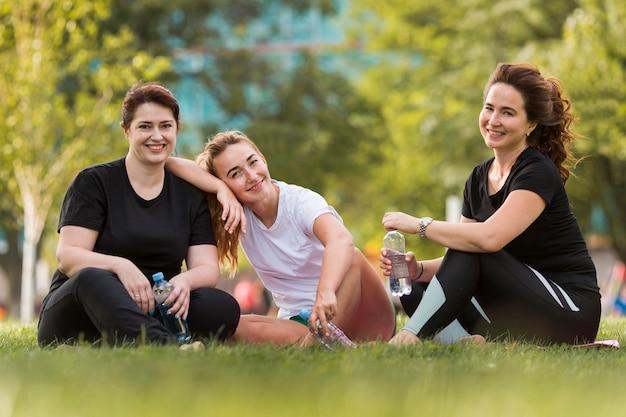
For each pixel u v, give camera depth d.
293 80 62.66
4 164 40.38
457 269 12.55
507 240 12.69
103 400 7.64
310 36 100.50
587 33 48.44
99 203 12.94
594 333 13.12
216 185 13.30
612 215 56.97
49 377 8.83
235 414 7.13
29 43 39.97
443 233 12.73
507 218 12.73
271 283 13.83
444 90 57.56
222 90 62.00
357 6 66.00
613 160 53.84
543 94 13.27
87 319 12.36
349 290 12.92
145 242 12.92
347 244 12.94
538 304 12.66
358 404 7.63
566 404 7.86
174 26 61.31
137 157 13.06
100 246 12.95
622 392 8.71
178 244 13.08
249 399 7.74
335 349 11.45
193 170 13.39
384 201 69.88
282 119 62.09
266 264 13.66
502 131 13.27
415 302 13.56
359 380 8.93
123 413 7.15
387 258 13.37
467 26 56.69
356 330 13.55
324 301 12.41
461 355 11.02
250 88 63.41
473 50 55.69
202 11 60.94
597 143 47.94
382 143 65.94
